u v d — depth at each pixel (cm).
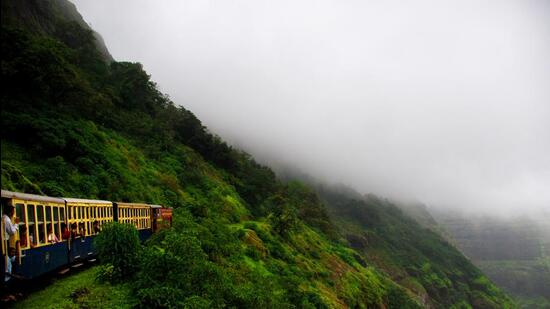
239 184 8769
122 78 8094
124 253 1916
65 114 4800
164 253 1908
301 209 11044
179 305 1688
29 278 1548
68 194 3550
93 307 1570
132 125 6919
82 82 5312
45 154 3897
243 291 2309
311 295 4147
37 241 1614
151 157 6406
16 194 1492
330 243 10162
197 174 6900
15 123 3806
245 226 5822
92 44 8475
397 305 8212
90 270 2144
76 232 2034
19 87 4281
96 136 5025
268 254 5006
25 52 4194
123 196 4256
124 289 1797
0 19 6512
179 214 4319
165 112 9006
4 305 1414
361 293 6762
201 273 2027
